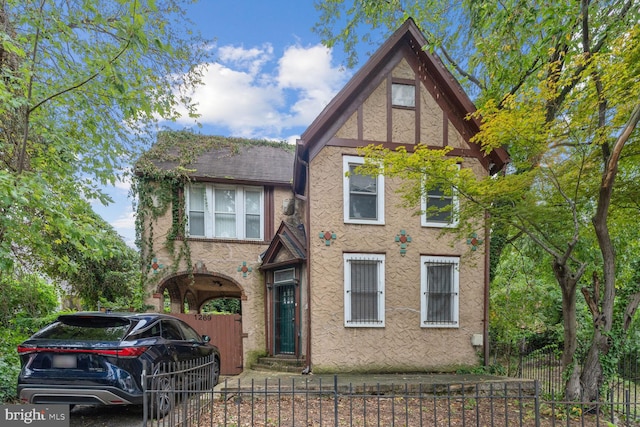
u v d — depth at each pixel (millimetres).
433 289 9953
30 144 7027
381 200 9891
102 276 13516
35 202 5684
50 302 13359
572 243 7098
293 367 9789
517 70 10461
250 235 12766
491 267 11594
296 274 10531
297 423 5492
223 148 14023
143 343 5812
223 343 11812
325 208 9602
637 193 8062
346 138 9820
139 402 5496
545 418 6461
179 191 12141
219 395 6691
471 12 9078
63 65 6672
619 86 6270
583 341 9430
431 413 6270
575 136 6930
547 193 7895
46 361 5379
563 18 8852
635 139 7355
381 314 9562
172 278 12188
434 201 10188
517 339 12195
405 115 10164
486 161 10430
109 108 7359
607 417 6703
